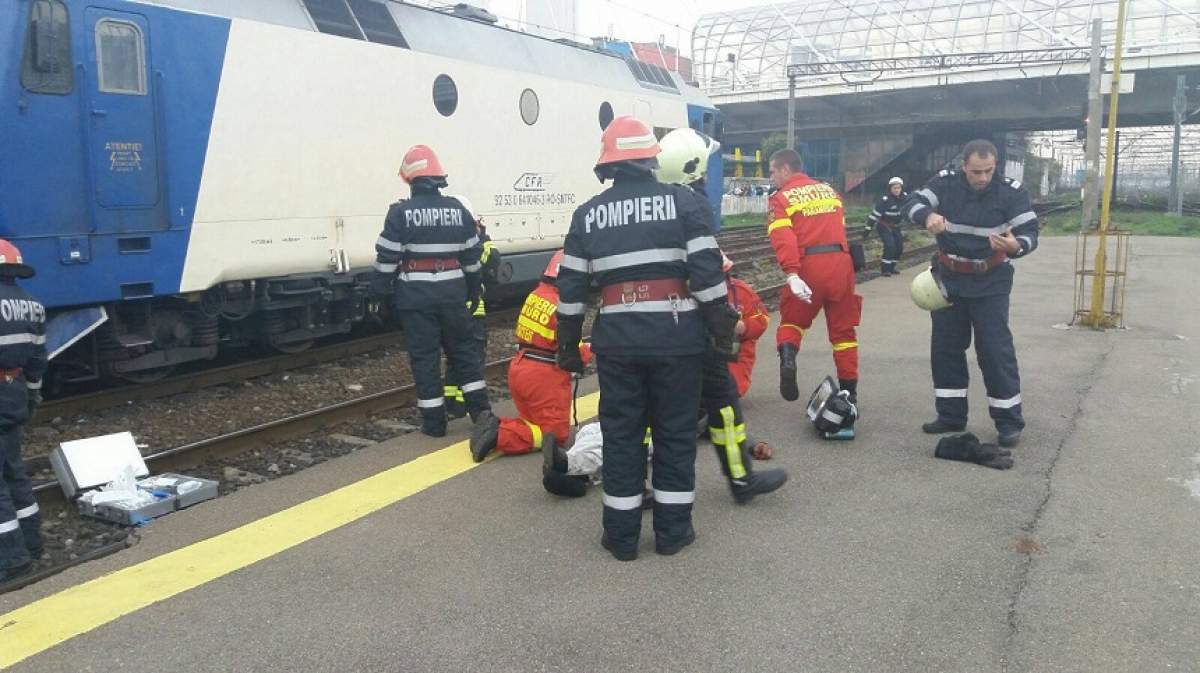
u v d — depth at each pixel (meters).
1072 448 5.70
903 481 5.16
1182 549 4.15
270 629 3.55
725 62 57.91
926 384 7.56
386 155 9.26
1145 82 40.19
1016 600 3.69
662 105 14.79
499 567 4.10
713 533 4.45
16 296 4.15
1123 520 4.51
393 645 3.42
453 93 10.11
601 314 4.12
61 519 4.96
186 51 7.34
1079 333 9.87
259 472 5.84
